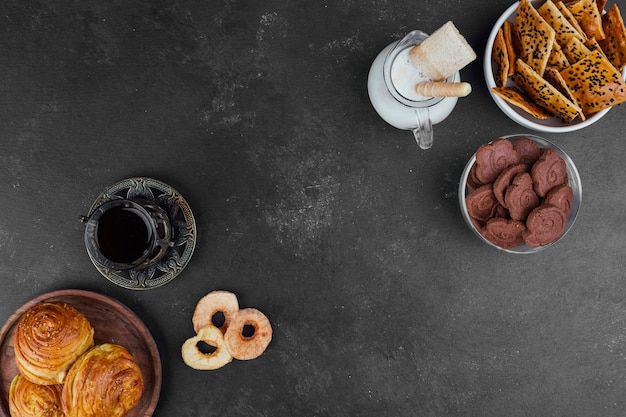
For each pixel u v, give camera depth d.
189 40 0.88
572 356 0.88
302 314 0.88
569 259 0.88
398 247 0.88
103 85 0.89
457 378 0.89
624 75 0.80
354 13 0.88
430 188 0.88
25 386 0.84
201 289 0.88
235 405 0.88
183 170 0.89
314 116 0.88
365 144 0.88
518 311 0.88
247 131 0.89
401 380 0.89
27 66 0.89
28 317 0.81
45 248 0.89
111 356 0.82
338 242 0.89
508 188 0.80
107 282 0.88
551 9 0.77
